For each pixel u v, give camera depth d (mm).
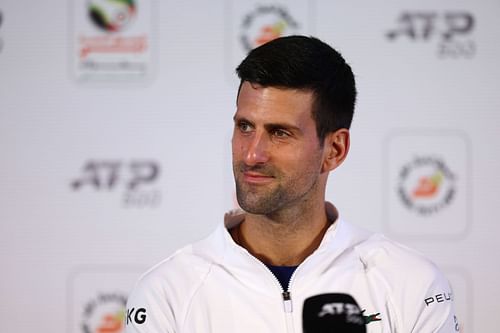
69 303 9203
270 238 4691
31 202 9180
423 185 9289
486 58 9328
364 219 9266
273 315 4602
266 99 4262
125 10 9211
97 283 9227
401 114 9289
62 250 9203
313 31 9281
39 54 9172
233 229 4965
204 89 9242
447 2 9312
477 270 9328
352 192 9258
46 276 9195
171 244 9211
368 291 4691
